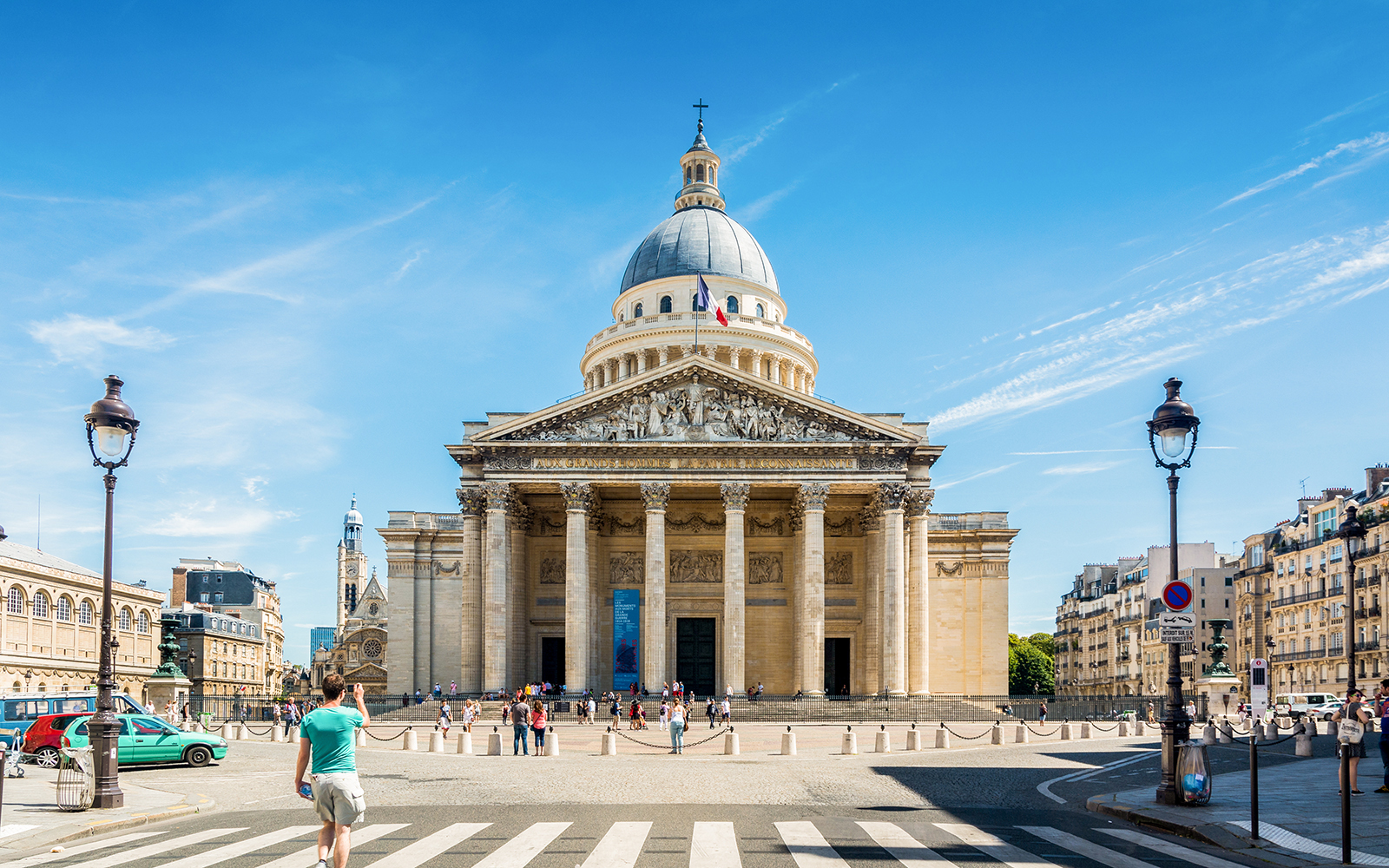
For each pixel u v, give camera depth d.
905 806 32.50
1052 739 70.94
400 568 114.44
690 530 110.81
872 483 98.06
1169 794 30.38
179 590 190.38
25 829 27.00
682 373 99.38
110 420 33.78
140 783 40.50
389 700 97.25
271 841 24.97
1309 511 132.00
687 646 110.00
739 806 31.94
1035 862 22.36
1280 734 68.00
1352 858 22.58
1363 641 118.06
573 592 96.56
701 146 161.25
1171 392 33.16
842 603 108.69
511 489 100.25
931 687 112.19
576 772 44.53
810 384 147.38
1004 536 114.19
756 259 150.50
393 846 24.23
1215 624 81.25
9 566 115.62
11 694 104.31
